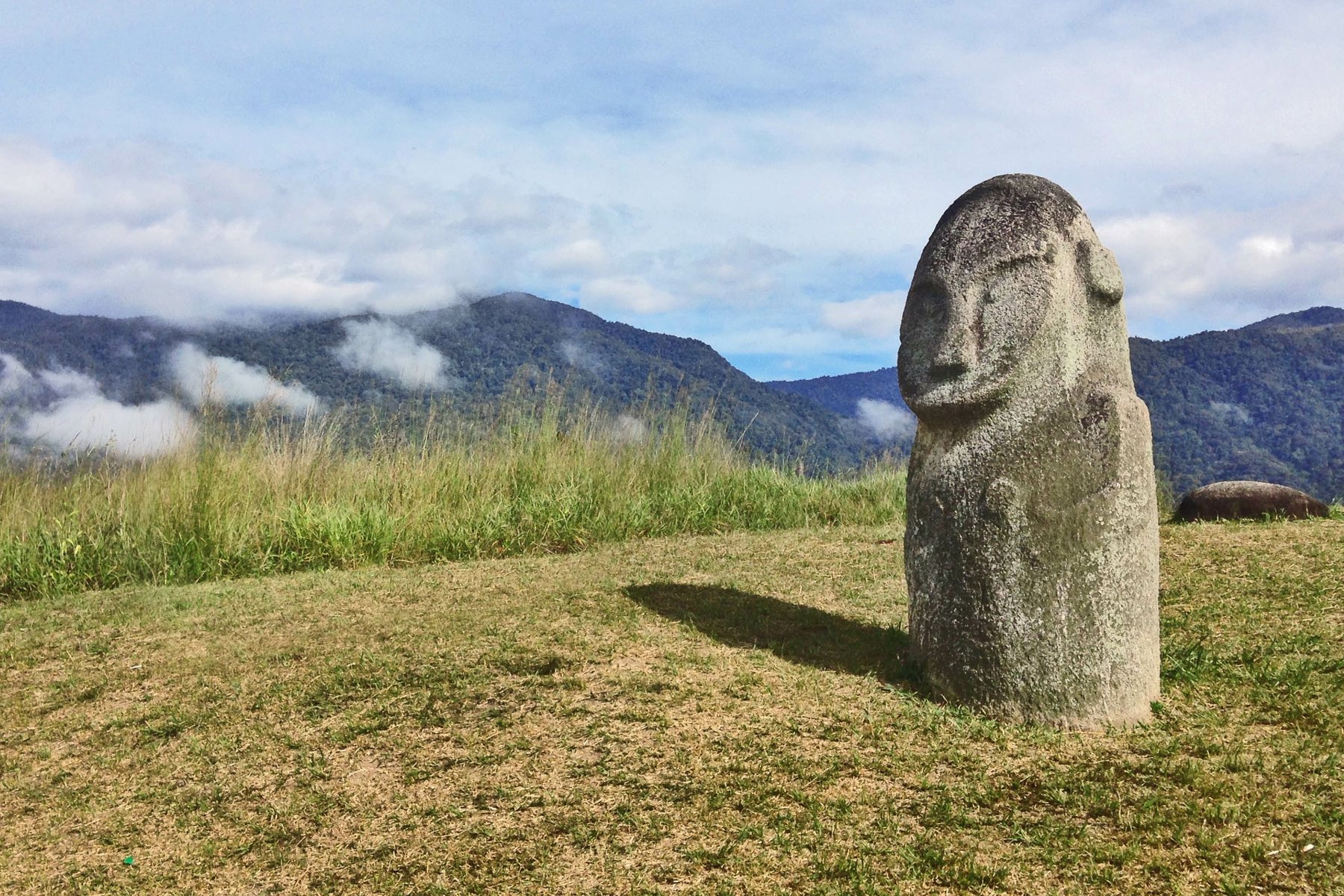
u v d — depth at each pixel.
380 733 3.35
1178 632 4.25
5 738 3.55
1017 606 3.30
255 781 3.11
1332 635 4.05
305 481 7.16
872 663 3.92
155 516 6.26
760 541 6.77
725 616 4.61
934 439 3.55
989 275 3.35
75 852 2.80
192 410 7.05
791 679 3.74
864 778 2.96
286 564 6.26
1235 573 5.09
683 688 3.61
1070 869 2.48
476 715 3.44
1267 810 2.71
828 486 8.92
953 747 3.15
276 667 4.07
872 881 2.42
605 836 2.67
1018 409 3.30
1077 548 3.25
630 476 8.03
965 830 2.67
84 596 5.53
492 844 2.66
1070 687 3.27
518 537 6.84
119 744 3.45
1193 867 2.47
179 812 2.97
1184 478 36.06
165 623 4.81
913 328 3.56
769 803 2.81
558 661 3.89
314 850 2.71
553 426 8.22
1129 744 3.16
